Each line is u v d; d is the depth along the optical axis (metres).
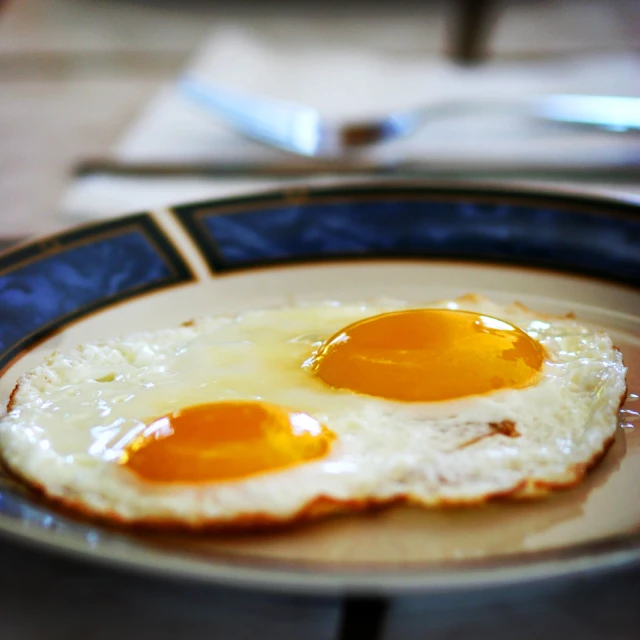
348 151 0.48
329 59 0.67
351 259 0.36
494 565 0.22
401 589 0.21
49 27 0.88
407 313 0.30
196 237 0.35
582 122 0.50
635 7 0.89
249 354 0.31
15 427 0.28
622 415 0.29
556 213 0.35
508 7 0.92
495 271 0.35
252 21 0.92
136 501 0.26
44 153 0.52
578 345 0.31
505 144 0.48
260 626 0.22
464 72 0.65
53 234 0.34
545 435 0.28
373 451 0.27
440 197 0.36
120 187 0.44
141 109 0.62
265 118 0.52
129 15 0.93
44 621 0.22
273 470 0.27
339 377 0.29
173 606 0.22
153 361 0.30
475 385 0.29
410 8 0.97
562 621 0.22
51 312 0.32
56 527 0.24
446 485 0.27
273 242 0.36
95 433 0.28
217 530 0.26
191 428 0.27
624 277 0.34
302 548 0.26
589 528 0.26
